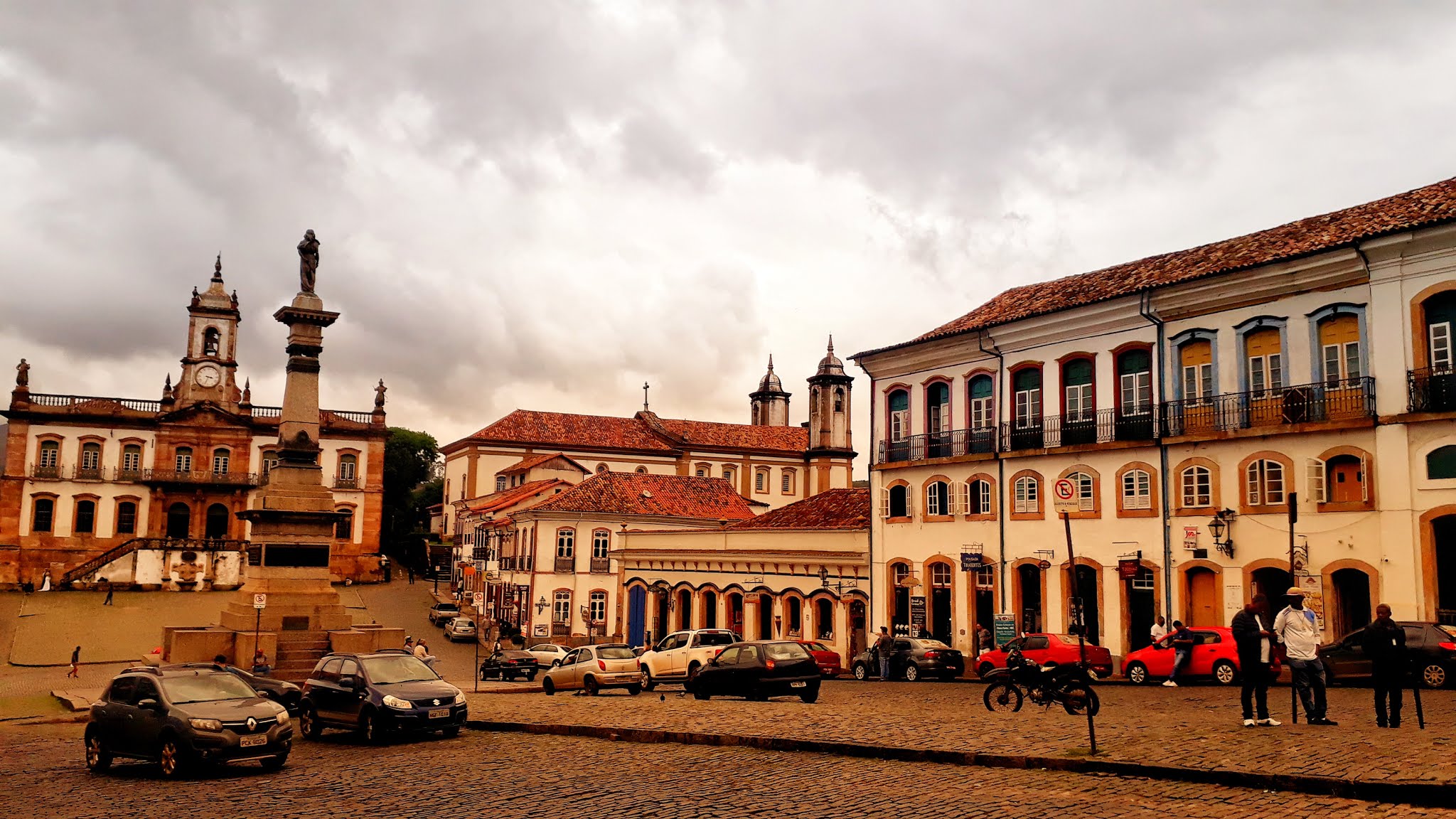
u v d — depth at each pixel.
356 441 84.75
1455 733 14.77
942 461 38.34
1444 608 25.66
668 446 92.81
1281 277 29.14
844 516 45.09
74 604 64.81
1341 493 27.94
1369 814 10.97
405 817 12.66
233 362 82.56
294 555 37.72
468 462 86.88
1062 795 12.48
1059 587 34.25
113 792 15.59
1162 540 31.58
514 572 62.34
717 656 26.30
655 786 14.03
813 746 16.56
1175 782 12.89
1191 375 31.64
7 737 25.03
